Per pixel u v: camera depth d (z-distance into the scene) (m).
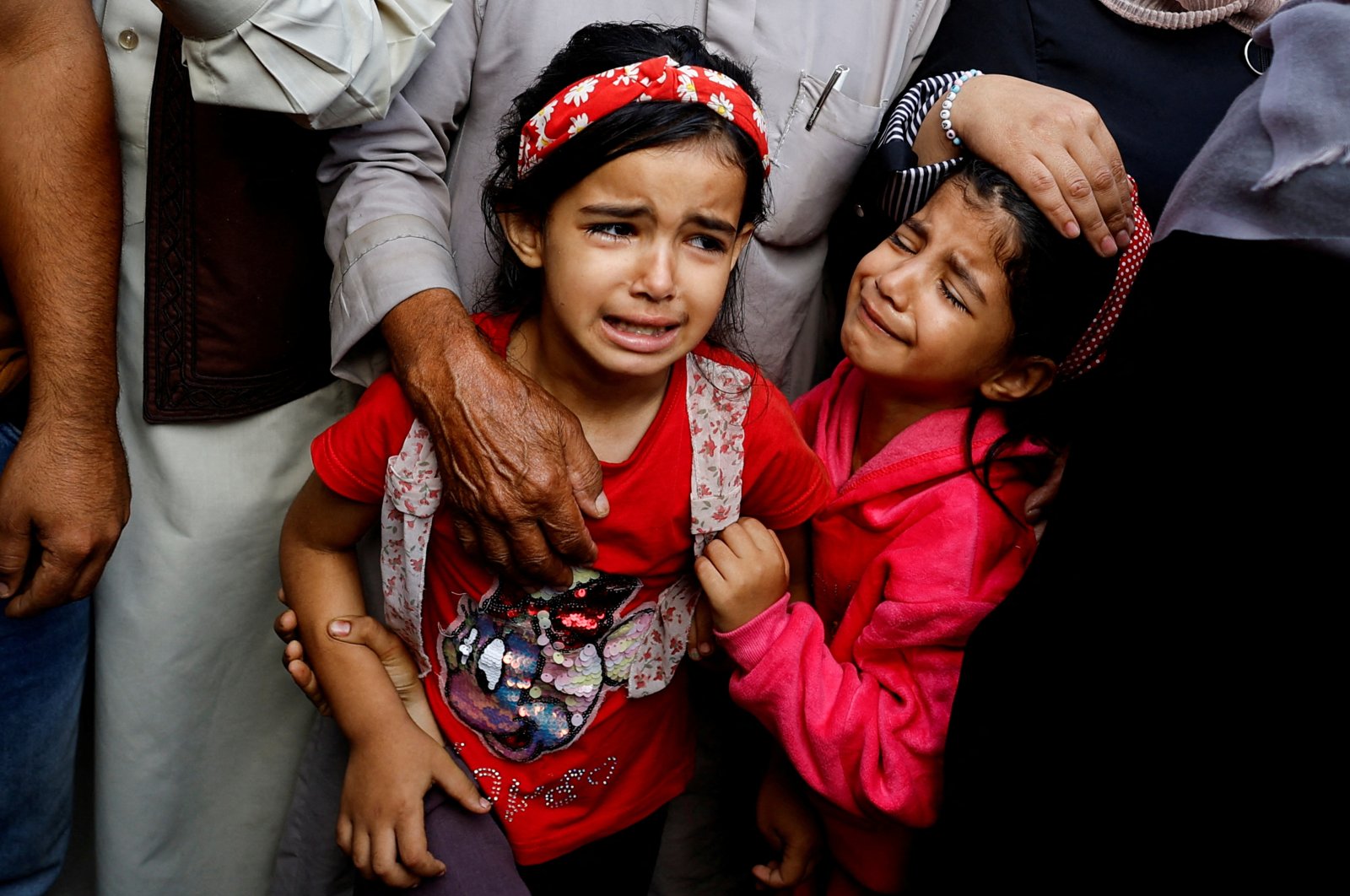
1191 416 0.89
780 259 1.50
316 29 1.12
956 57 1.51
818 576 1.39
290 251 1.38
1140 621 0.91
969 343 1.21
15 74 1.16
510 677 1.20
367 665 1.21
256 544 1.50
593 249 1.00
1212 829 0.86
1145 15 1.44
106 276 1.21
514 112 1.27
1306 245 0.80
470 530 1.09
